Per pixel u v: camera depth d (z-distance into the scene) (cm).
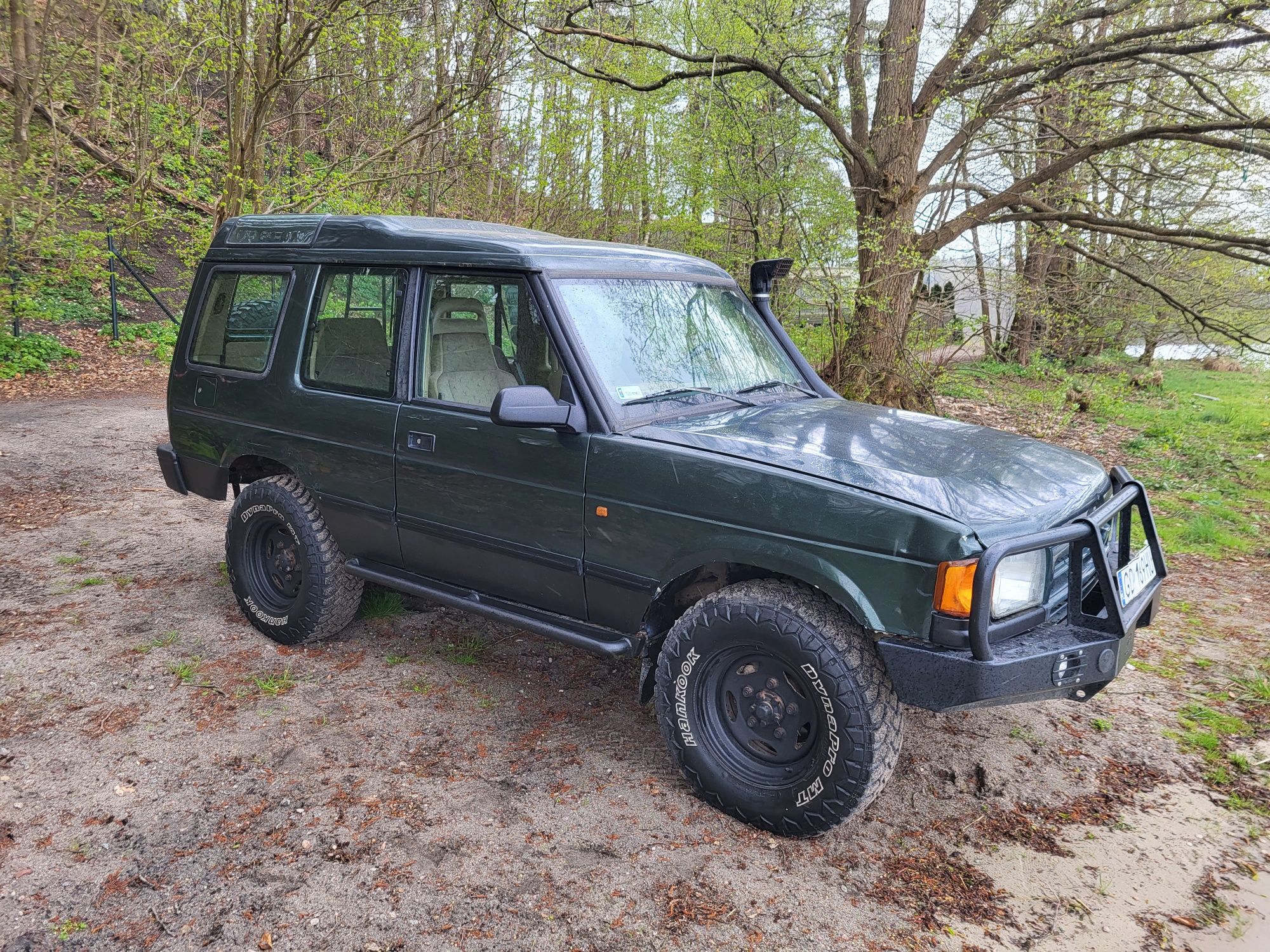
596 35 1024
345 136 1400
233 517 446
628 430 327
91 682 396
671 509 311
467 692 402
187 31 1221
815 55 1021
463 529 366
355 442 396
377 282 395
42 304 1454
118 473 780
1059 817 326
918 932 263
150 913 257
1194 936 265
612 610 338
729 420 346
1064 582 312
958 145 1121
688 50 1262
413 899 266
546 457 337
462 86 1227
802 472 291
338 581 425
